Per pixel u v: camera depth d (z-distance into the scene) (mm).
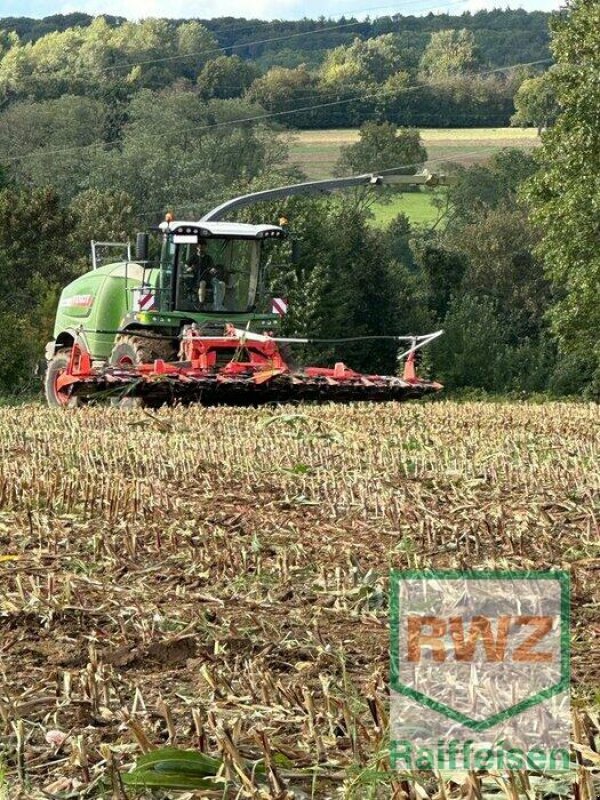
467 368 145750
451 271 174625
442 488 30500
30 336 95312
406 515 25938
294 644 16422
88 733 12867
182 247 56844
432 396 118500
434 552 22734
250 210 140500
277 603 18797
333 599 18984
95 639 16719
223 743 11203
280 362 53906
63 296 66062
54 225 127000
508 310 176000
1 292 121375
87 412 47406
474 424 44969
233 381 51000
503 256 176375
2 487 27984
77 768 11844
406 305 152625
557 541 23641
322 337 138500
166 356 56156
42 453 35656
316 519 26062
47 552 22406
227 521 25656
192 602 18844
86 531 24281
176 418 44906
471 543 23359
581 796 10219
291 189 71312
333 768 11477
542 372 143000
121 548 22734
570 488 30422
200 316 57375
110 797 11055
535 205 89750
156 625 17375
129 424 43531
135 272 62125
